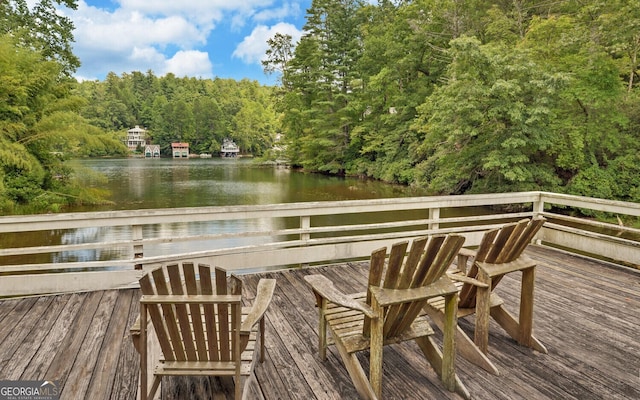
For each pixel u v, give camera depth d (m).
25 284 3.03
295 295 3.12
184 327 1.53
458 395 1.82
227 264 3.49
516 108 10.23
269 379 1.94
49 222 2.94
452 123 11.64
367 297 1.74
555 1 14.52
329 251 3.86
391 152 18.77
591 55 9.91
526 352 2.25
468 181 13.18
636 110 10.40
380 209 3.96
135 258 3.23
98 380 1.92
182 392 1.84
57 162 12.71
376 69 21.45
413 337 1.90
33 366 2.04
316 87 24.52
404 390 1.86
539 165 11.58
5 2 14.42
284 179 20.31
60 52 15.88
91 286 3.16
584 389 1.88
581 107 10.85
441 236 1.62
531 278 2.24
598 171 10.50
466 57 10.87
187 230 8.83
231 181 19.19
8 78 10.85
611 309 2.87
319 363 2.10
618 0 9.80
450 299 1.81
